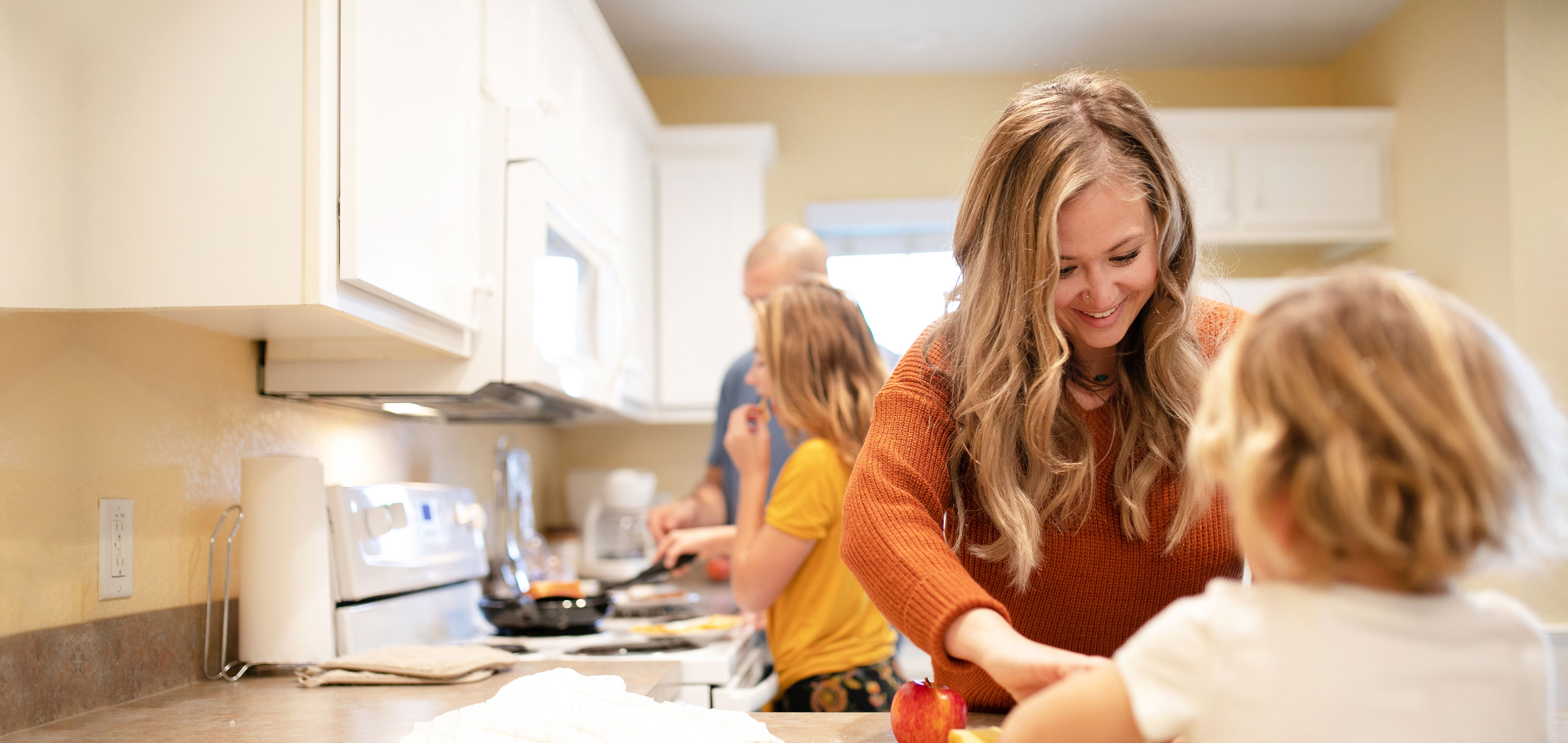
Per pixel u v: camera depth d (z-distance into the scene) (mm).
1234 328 1160
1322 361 587
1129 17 3328
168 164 1217
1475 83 3016
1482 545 557
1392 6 3316
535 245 1768
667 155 3326
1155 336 1061
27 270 1114
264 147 1218
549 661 1657
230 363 1618
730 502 2658
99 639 1310
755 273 2611
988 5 3229
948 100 3742
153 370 1436
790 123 3752
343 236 1245
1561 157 2889
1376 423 560
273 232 1212
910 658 3012
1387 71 3422
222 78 1224
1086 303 1024
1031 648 790
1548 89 2898
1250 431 603
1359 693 563
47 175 1150
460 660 1494
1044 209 979
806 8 3229
